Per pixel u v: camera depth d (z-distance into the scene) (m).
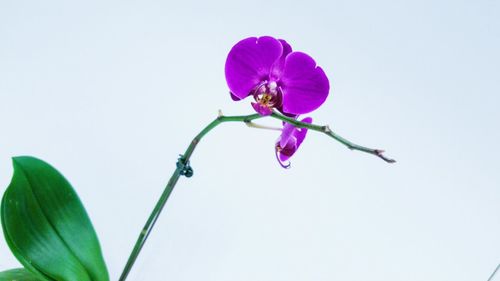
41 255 1.21
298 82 1.12
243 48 1.10
